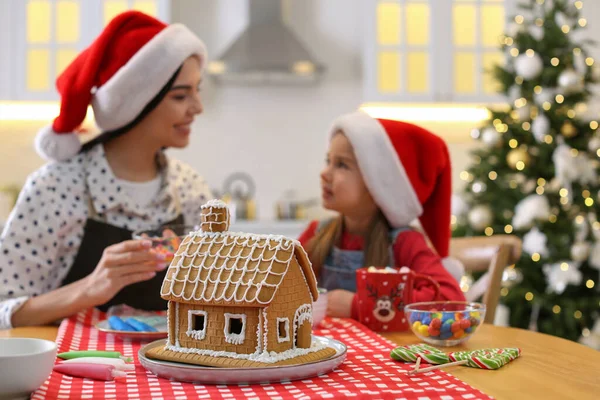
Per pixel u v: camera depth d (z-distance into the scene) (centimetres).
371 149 153
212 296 86
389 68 394
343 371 89
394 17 394
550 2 370
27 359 73
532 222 327
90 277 129
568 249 325
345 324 124
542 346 108
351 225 165
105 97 152
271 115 416
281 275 86
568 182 328
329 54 418
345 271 159
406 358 94
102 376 84
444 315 108
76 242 153
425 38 395
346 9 418
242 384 82
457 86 397
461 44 397
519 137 345
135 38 152
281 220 386
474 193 346
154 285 157
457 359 93
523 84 347
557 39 343
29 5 377
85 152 159
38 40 378
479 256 176
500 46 359
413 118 427
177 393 78
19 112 404
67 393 78
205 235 92
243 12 415
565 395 78
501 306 331
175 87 156
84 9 377
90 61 151
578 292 333
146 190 162
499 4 398
